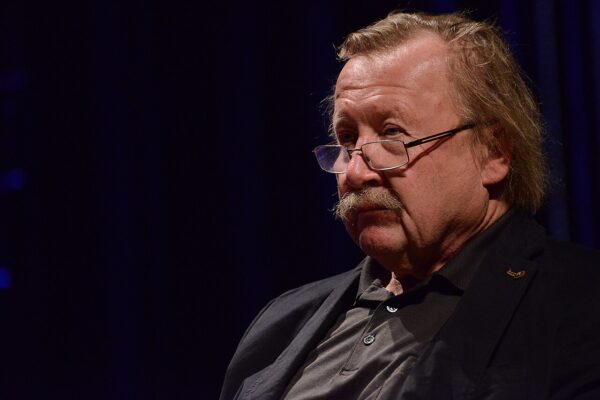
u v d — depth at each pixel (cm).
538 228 404
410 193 386
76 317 1165
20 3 1158
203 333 1031
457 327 364
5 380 1190
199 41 1010
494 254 386
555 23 592
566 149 582
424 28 411
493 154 403
